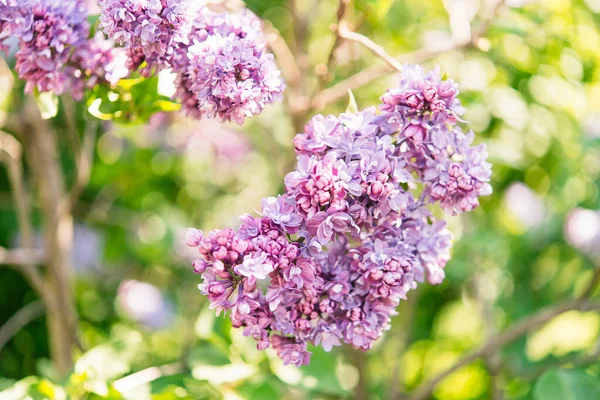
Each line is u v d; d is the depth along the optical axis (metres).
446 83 0.70
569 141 1.22
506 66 1.13
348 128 0.70
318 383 0.97
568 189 1.35
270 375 0.99
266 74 0.72
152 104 0.81
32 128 1.08
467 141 0.72
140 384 0.92
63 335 1.10
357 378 1.18
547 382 0.98
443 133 0.70
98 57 0.78
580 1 1.08
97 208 1.45
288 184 0.68
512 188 1.31
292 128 1.01
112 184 1.47
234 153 1.52
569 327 1.62
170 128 1.43
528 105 1.15
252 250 0.67
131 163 1.44
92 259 1.47
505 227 1.40
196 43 0.72
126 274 1.62
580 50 1.09
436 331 1.55
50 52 0.76
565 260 1.46
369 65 1.23
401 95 0.70
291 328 0.70
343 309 0.70
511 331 1.01
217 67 0.71
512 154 1.14
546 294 1.45
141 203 1.53
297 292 0.69
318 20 1.36
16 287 1.47
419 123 0.70
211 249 0.68
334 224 0.68
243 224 0.68
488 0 1.04
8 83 1.02
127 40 0.72
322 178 0.67
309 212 0.67
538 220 1.33
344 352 1.20
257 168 1.62
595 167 1.29
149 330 1.50
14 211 1.44
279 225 0.68
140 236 1.48
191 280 1.59
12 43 0.85
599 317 1.54
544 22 1.06
